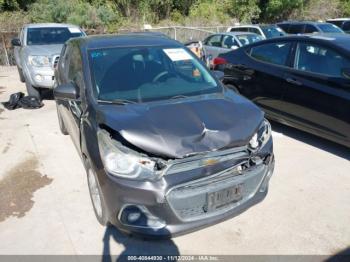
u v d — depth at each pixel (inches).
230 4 912.9
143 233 97.7
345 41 176.6
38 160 175.6
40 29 316.2
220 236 115.0
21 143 198.2
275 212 127.0
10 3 654.5
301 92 180.9
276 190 141.6
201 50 379.9
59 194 143.0
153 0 801.6
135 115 107.0
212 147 98.0
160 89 128.2
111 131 102.2
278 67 195.6
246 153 105.8
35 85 268.1
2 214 130.5
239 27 504.7
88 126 112.2
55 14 627.5
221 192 101.0
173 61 143.3
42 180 155.0
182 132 99.2
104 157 98.7
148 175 94.7
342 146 184.4
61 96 130.6
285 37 199.3
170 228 97.4
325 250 108.0
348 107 159.3
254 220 122.6
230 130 103.7
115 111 110.1
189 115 108.4
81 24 642.8
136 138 96.3
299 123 187.6
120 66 133.6
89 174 121.6
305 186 144.5
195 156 96.5
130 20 751.7
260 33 473.7
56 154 182.5
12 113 256.8
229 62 230.2
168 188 93.7
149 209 95.4
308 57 182.5
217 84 140.0
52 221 125.3
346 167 161.0
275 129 213.8
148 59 140.2
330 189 141.9
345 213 125.7
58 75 194.1
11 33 516.1
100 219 119.6
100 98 120.4
